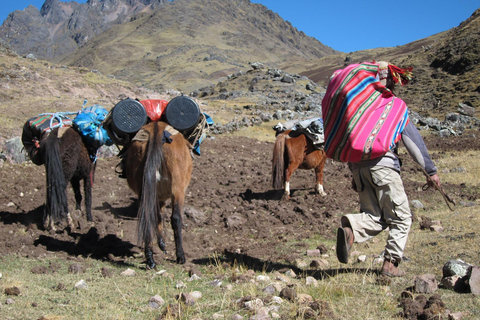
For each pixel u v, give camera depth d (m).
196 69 182.75
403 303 4.04
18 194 9.88
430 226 7.12
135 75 186.38
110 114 6.48
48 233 7.37
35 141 7.86
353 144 4.58
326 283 4.80
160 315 3.98
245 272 5.43
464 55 55.50
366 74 4.73
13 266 5.70
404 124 4.62
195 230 7.96
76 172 7.77
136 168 5.79
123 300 4.45
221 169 14.10
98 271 5.59
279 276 5.16
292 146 9.88
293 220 8.44
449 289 4.41
